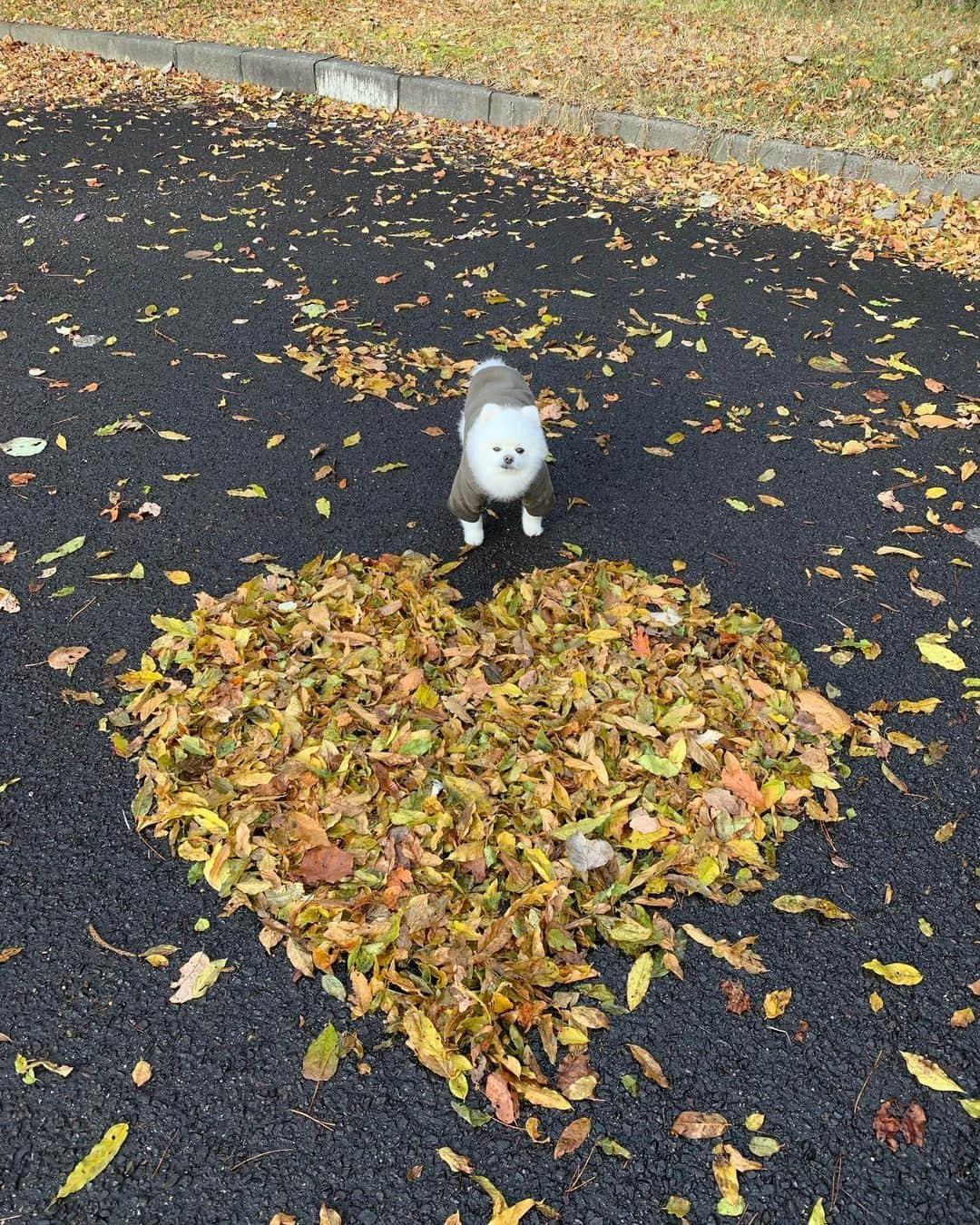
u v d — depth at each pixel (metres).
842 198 6.97
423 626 3.47
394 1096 2.26
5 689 3.29
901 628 3.57
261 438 4.64
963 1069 2.32
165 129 8.63
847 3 10.12
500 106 8.32
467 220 6.91
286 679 3.27
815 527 4.09
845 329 5.54
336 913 2.60
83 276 6.11
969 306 5.76
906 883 2.72
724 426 4.74
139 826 2.85
